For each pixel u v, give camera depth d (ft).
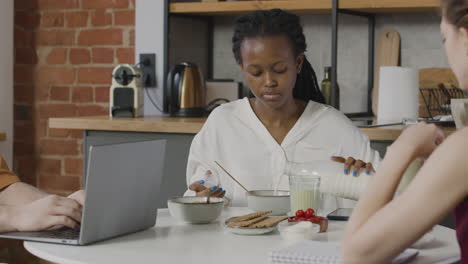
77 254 4.27
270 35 6.28
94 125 10.12
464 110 8.08
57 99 12.95
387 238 3.13
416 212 3.08
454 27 3.19
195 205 5.19
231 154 6.85
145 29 11.56
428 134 3.46
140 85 11.00
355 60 11.58
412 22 11.17
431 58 11.07
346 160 5.54
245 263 4.04
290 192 5.31
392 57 11.21
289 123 6.89
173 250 4.39
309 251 4.05
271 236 4.83
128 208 4.82
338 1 10.31
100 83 12.60
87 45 12.65
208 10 11.05
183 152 9.70
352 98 11.66
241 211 5.79
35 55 13.05
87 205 4.42
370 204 3.36
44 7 12.92
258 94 6.44
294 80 6.56
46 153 13.09
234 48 6.65
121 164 4.65
